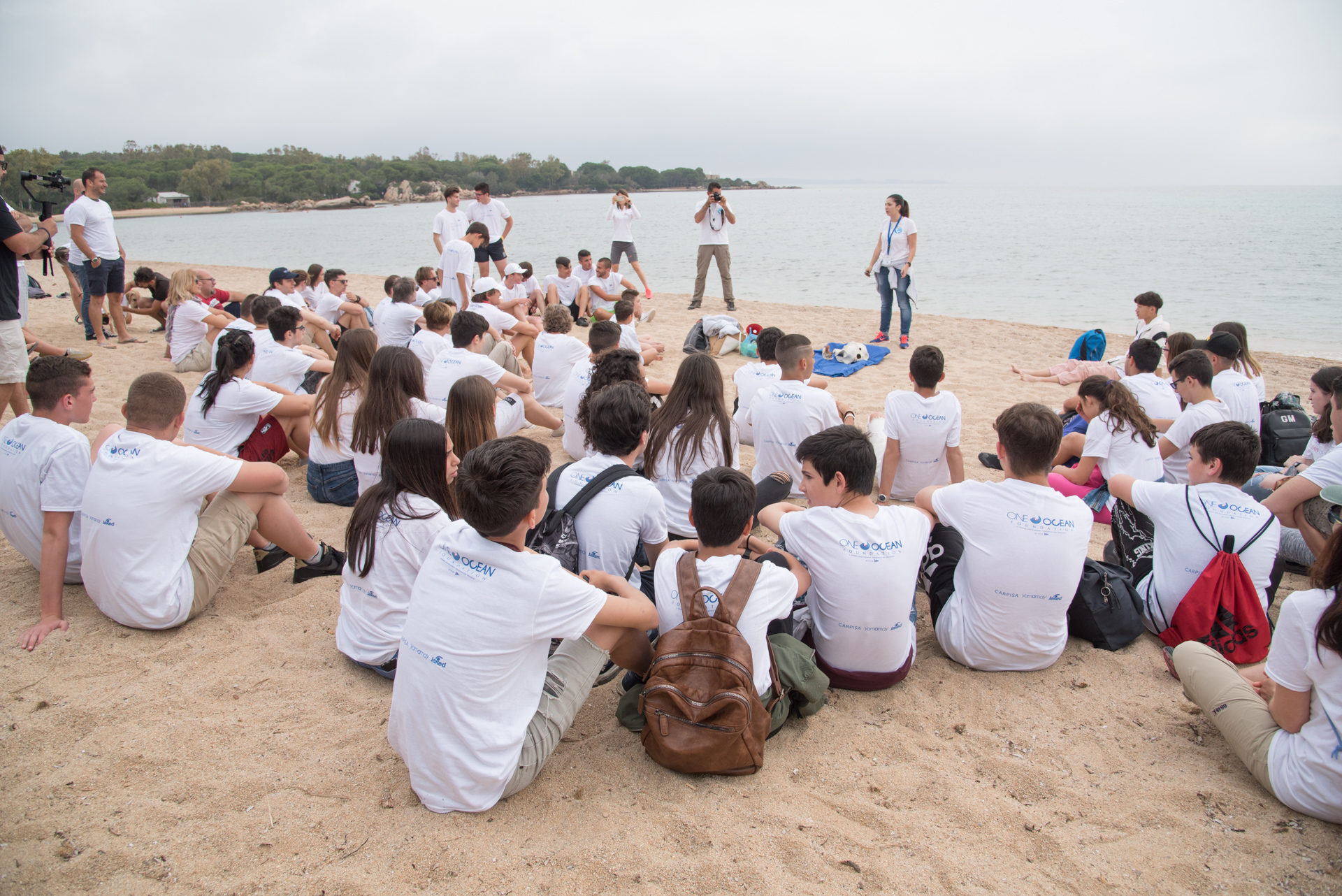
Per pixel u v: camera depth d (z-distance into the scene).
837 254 25.45
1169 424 5.13
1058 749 2.87
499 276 12.46
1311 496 3.81
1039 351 10.05
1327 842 2.41
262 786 2.55
